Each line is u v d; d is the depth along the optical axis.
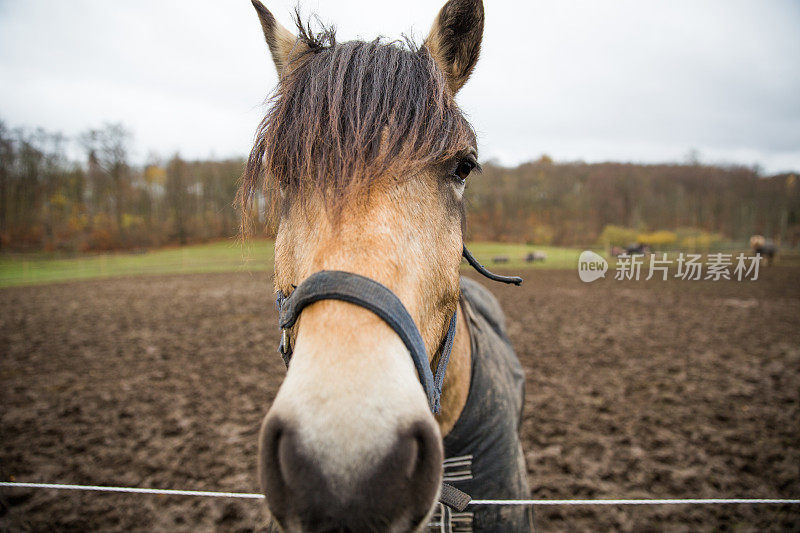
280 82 1.53
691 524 3.88
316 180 1.16
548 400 6.71
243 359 8.93
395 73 1.30
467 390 1.82
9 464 4.84
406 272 1.15
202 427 5.78
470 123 1.57
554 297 17.06
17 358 9.04
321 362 0.95
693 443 5.30
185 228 48.97
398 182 1.21
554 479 4.59
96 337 10.91
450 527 1.69
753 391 7.03
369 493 0.84
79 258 37.59
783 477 4.55
